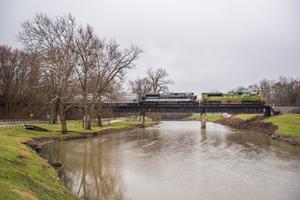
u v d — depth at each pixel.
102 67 67.50
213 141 55.34
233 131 78.38
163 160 36.50
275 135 58.22
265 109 85.31
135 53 79.38
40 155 38.03
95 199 21.95
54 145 47.72
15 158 25.73
